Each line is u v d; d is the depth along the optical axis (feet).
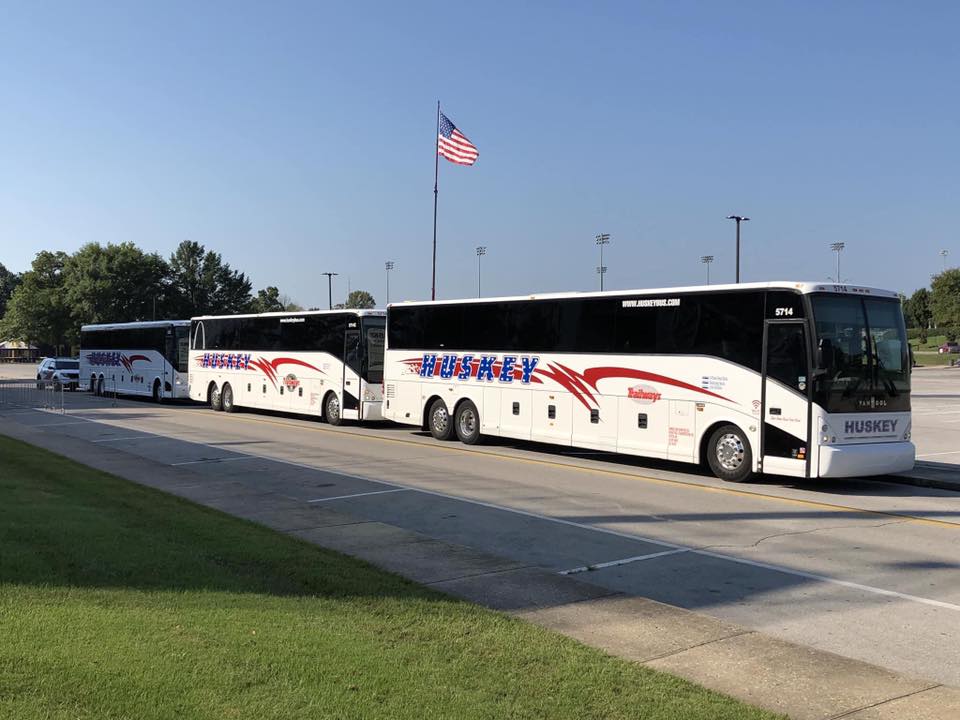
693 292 50.19
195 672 15.72
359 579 23.71
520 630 19.63
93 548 25.57
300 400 87.51
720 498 42.24
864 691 16.89
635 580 26.48
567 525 34.99
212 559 25.26
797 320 44.98
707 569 27.94
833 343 44.73
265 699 14.67
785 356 45.39
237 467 51.60
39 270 360.69
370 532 32.17
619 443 53.88
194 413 98.84
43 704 13.96
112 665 15.83
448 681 16.11
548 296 59.36
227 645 17.35
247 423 84.28
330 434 73.20
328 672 16.16
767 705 16.07
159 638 17.53
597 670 17.10
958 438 74.49
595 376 55.52
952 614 23.24
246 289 393.29
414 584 23.50
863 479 50.49
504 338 62.59
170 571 23.40
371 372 79.61
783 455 45.29
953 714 15.80
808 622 22.44
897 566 28.58
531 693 15.72
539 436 59.36
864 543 32.17
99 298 325.21
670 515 37.47
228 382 100.99
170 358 114.11
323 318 84.58
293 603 20.90
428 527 34.45
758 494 43.68
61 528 28.27
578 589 24.49
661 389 51.47
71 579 21.91
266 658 16.72
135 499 36.35
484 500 40.70
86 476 43.57
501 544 31.48
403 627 19.48
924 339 498.69
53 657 16.08
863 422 45.44
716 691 16.52
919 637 21.26
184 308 358.02
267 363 93.30
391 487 44.24
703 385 49.21
